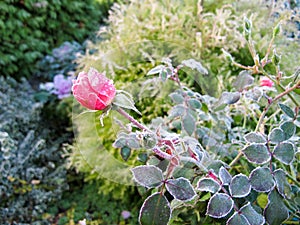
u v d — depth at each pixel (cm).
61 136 122
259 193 42
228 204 35
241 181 36
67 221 94
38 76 142
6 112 109
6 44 131
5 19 131
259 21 90
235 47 84
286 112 41
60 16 147
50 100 127
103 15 172
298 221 47
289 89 39
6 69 134
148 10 99
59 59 138
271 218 36
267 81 54
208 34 87
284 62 78
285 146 37
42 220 92
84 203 100
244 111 57
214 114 54
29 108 115
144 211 34
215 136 53
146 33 91
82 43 155
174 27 90
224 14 87
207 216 42
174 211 42
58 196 97
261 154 37
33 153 100
